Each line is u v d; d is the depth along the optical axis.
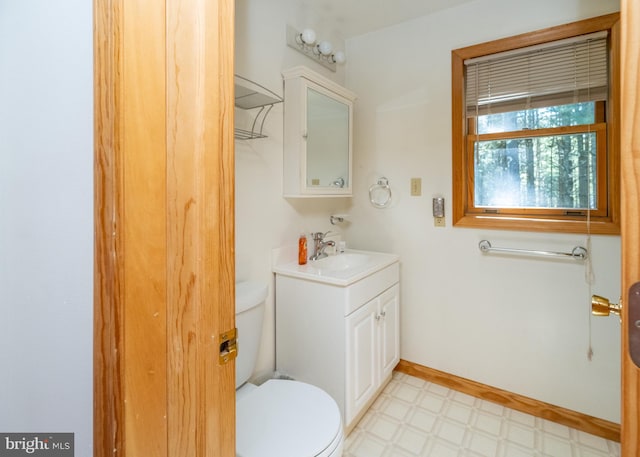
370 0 1.89
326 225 2.22
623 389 0.42
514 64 1.80
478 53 1.86
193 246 0.60
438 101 2.01
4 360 0.83
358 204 2.36
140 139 0.55
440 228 2.03
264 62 1.69
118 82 0.53
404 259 2.17
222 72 0.62
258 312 1.50
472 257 1.94
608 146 1.60
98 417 0.57
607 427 1.61
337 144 2.04
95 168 0.55
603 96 1.60
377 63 2.23
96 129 0.55
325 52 2.00
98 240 0.55
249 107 1.59
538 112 1.77
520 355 1.82
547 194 1.77
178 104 0.58
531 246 1.77
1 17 0.82
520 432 1.66
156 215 0.56
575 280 1.67
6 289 0.81
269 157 1.76
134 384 0.55
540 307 1.76
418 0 1.88
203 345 0.61
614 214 1.57
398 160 2.17
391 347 1.99
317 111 1.88
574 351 1.68
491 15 1.83
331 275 1.61
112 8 0.53
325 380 1.61
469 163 1.96
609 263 1.59
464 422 1.73
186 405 0.60
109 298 0.54
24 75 0.75
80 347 0.63
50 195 0.68
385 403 1.89
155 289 0.57
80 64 0.60
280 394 1.30
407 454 1.52
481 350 1.94
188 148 0.59
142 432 0.56
